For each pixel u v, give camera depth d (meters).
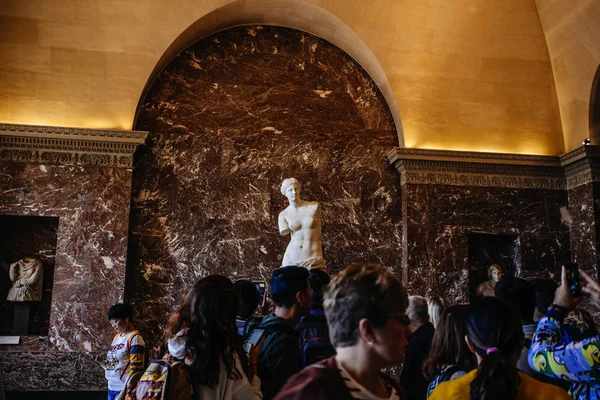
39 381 9.84
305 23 11.95
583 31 11.17
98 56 10.77
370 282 2.08
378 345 2.05
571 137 12.17
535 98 12.20
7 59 10.54
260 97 11.79
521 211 11.91
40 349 9.92
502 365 2.46
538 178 12.07
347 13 11.38
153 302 10.71
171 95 11.45
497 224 11.77
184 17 10.97
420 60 11.80
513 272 12.05
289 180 9.48
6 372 9.81
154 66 10.97
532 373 3.45
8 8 10.38
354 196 11.74
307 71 12.06
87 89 10.77
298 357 3.60
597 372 2.80
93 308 10.14
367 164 11.92
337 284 2.12
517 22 11.79
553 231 11.97
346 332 2.06
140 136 10.62
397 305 2.09
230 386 3.05
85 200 10.45
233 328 3.09
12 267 10.35
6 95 10.59
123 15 10.76
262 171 11.51
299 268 3.91
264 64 11.93
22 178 10.35
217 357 3.01
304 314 3.88
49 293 10.66
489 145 12.09
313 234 9.28
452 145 11.98
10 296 10.25
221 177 11.34
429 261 11.41
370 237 11.65
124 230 10.45
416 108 11.87
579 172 11.76
